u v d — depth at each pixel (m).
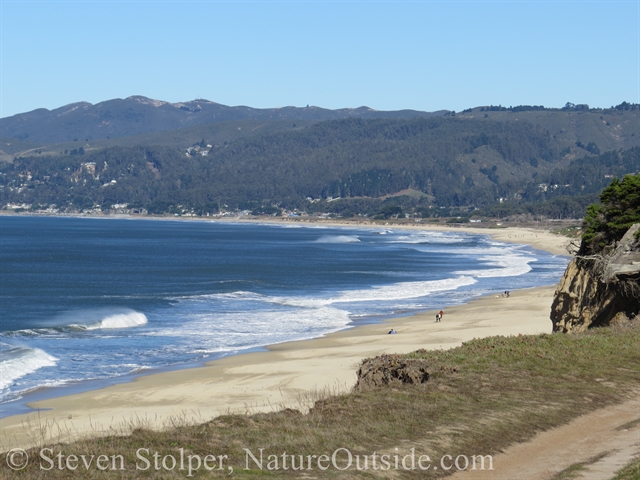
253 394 28.25
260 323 51.53
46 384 32.03
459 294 69.88
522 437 15.30
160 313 57.44
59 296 70.44
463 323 48.84
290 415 16.66
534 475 13.01
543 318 50.25
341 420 15.92
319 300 65.50
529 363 21.50
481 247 167.12
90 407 27.16
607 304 33.84
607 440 15.06
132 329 48.91
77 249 149.50
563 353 22.75
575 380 19.89
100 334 46.88
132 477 12.05
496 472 13.21
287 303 63.59
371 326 49.19
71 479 11.83
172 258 128.00
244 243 182.38
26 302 65.69
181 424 18.16
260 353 39.09
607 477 12.52
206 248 159.62
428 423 15.76
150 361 37.59
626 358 22.64
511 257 130.50
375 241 197.12
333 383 29.61
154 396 28.67
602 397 18.36
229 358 37.84
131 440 14.19
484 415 16.38
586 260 37.59
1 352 38.75
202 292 74.38
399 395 17.95
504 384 19.16
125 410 26.19
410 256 134.12
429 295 69.38
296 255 137.38
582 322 36.25
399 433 15.05
